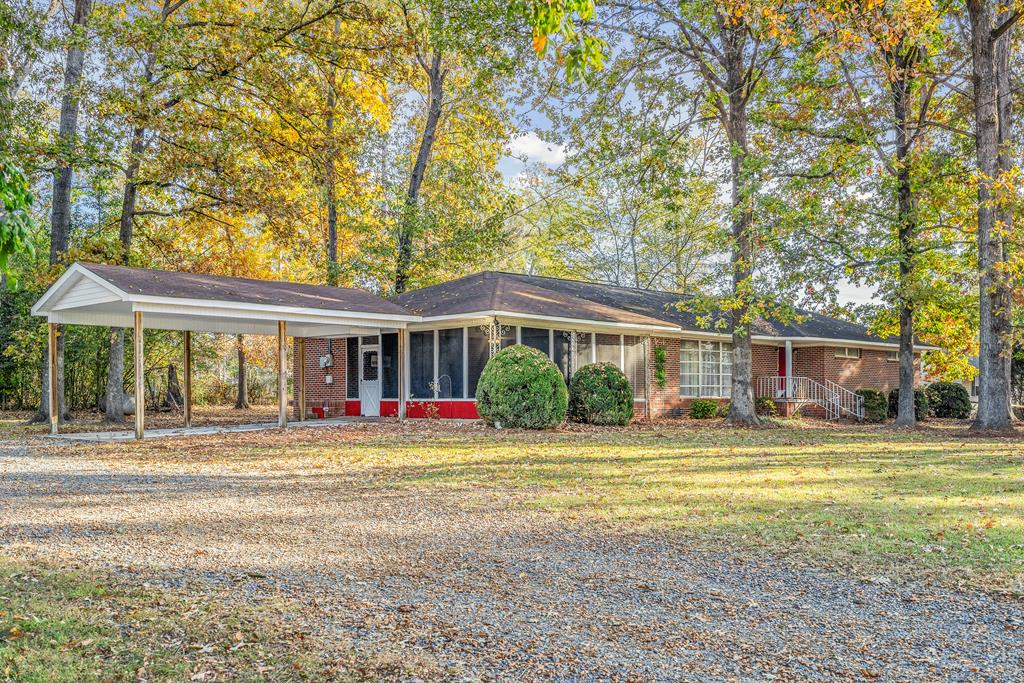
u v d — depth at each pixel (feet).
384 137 102.17
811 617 14.89
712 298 67.51
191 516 24.54
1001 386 61.62
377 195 91.09
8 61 63.26
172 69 64.90
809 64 63.31
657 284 138.00
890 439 55.11
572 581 17.44
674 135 70.03
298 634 13.70
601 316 70.69
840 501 27.58
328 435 52.90
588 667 12.34
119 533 21.81
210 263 88.38
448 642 13.43
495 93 83.82
